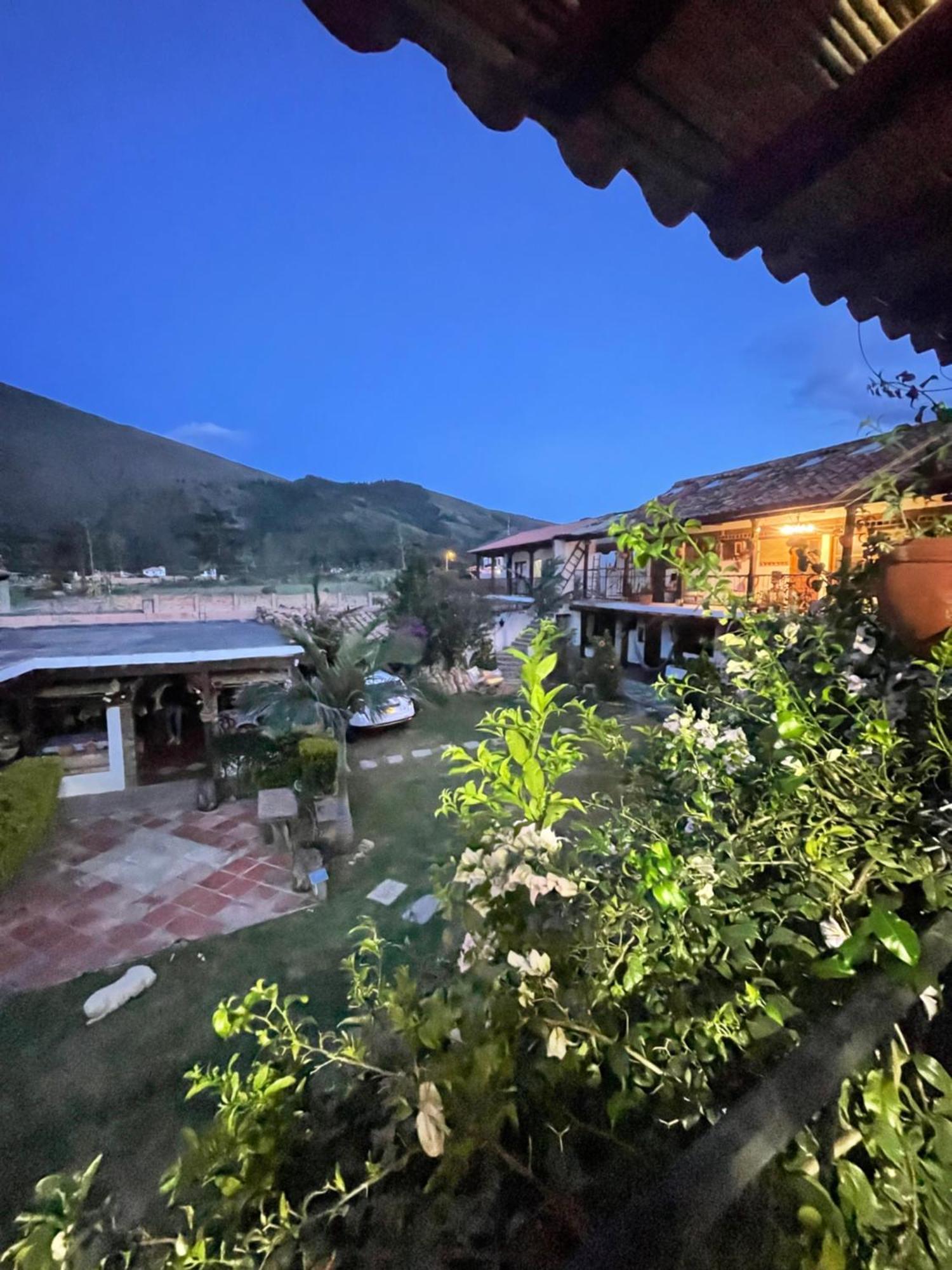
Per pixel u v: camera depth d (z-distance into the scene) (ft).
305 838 16.31
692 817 3.45
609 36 2.51
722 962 2.77
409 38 2.63
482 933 2.80
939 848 2.89
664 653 33.32
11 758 19.40
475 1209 2.16
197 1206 2.43
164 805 20.84
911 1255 2.03
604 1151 2.31
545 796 2.93
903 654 3.56
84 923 13.30
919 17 2.37
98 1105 7.39
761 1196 1.97
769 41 2.51
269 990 2.93
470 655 38.81
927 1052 2.77
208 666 21.31
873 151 3.14
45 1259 2.15
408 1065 2.70
